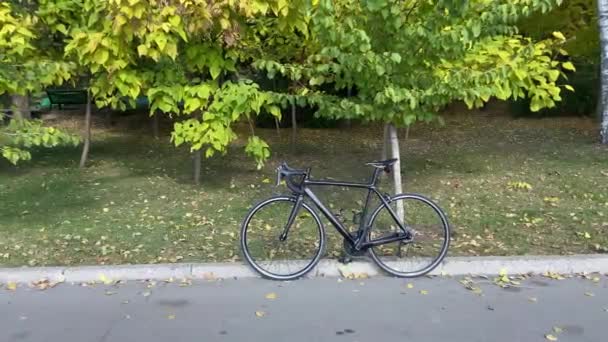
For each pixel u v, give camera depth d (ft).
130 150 37.29
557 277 16.87
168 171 30.94
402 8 17.22
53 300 15.56
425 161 32.99
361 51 16.71
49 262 18.04
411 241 17.12
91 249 19.19
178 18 19.75
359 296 15.62
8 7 22.09
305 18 20.18
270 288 16.24
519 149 36.11
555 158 32.73
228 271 17.06
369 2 16.24
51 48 25.54
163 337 13.37
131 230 21.08
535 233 20.29
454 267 17.13
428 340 13.07
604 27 35.01
